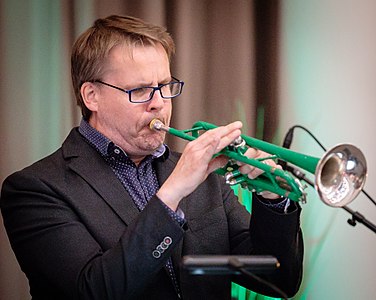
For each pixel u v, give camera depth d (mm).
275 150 3053
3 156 5043
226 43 5449
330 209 5562
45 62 5125
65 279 3207
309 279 5539
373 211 5523
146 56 3490
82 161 3537
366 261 5570
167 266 3430
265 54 5512
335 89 5562
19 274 5098
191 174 3109
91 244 3281
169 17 5344
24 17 5094
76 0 5164
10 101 5062
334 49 5570
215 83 5422
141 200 3572
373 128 5543
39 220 3375
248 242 3602
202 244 3549
